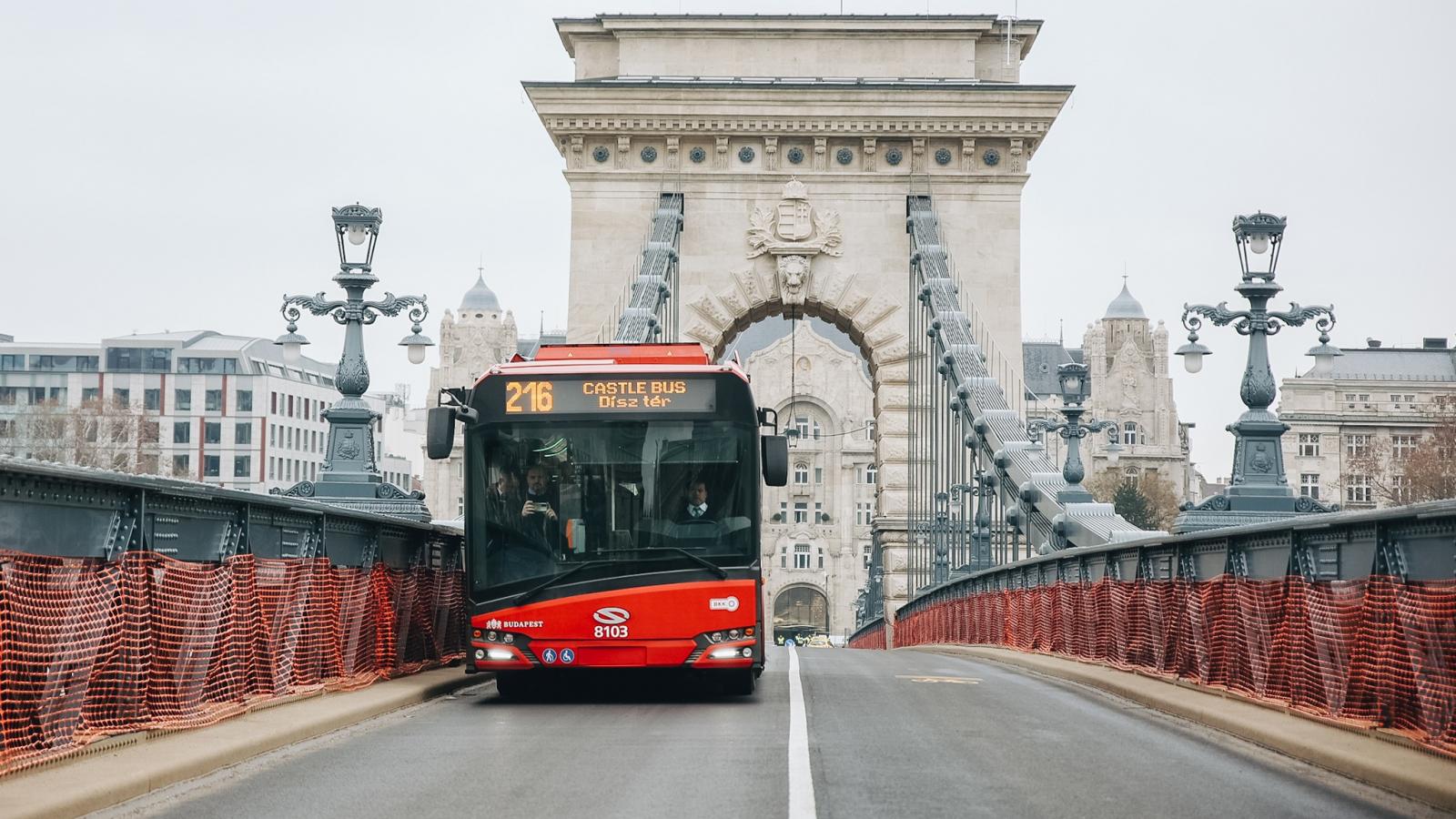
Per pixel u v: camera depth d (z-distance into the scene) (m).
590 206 58.53
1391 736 14.46
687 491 20.73
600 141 58.81
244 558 16.98
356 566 21.42
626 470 20.75
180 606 15.31
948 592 48.53
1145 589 23.75
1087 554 28.44
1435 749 13.48
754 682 23.80
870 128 58.16
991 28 59.75
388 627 22.61
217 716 15.95
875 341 58.62
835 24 59.69
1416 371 114.88
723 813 11.47
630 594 20.41
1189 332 33.91
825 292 58.47
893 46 59.88
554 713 19.17
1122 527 34.78
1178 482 192.50
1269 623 17.88
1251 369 33.47
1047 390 195.50
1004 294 58.16
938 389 57.59
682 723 17.72
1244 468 33.06
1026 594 34.53
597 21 60.19
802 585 186.88
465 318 197.88
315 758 14.66
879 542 61.31
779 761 14.23
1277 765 14.41
